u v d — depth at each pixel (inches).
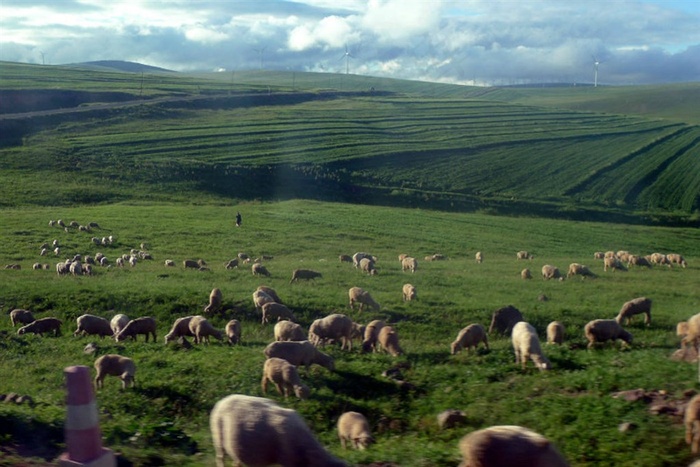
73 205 2659.9
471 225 2551.7
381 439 499.8
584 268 1541.6
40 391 652.1
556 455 312.5
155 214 2452.0
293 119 5004.9
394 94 7578.7
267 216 2491.4
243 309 1042.7
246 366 682.2
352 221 2461.9
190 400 609.3
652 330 954.7
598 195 3312.0
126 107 4803.2
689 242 2452.0
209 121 4746.6
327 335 797.9
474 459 321.4
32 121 4106.8
